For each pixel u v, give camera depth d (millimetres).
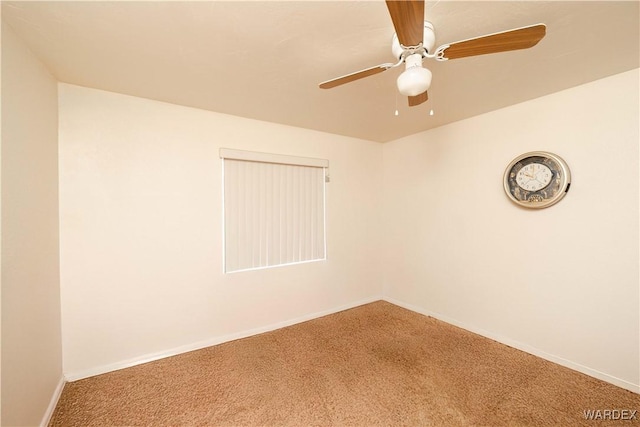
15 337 1266
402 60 1359
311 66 1709
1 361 1159
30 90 1473
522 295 2322
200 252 2426
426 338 2564
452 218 2857
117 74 1794
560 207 2100
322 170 3182
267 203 2797
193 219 2395
